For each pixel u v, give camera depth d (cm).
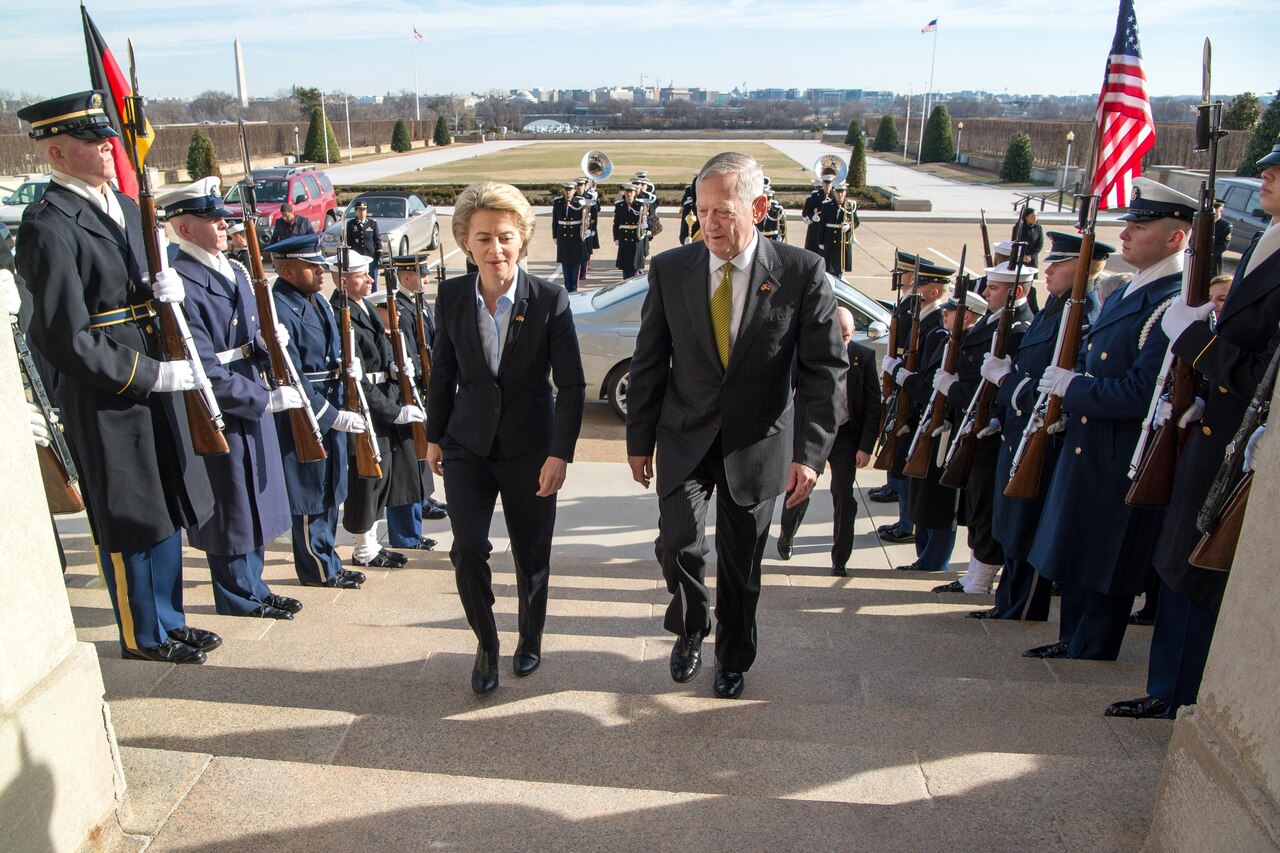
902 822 207
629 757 247
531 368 311
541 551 325
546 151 5700
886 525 624
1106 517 335
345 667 329
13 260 300
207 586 463
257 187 1847
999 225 2388
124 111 293
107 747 198
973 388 446
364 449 452
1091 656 360
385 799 210
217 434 319
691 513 301
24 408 179
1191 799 179
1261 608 163
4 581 173
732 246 280
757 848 198
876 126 7144
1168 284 322
